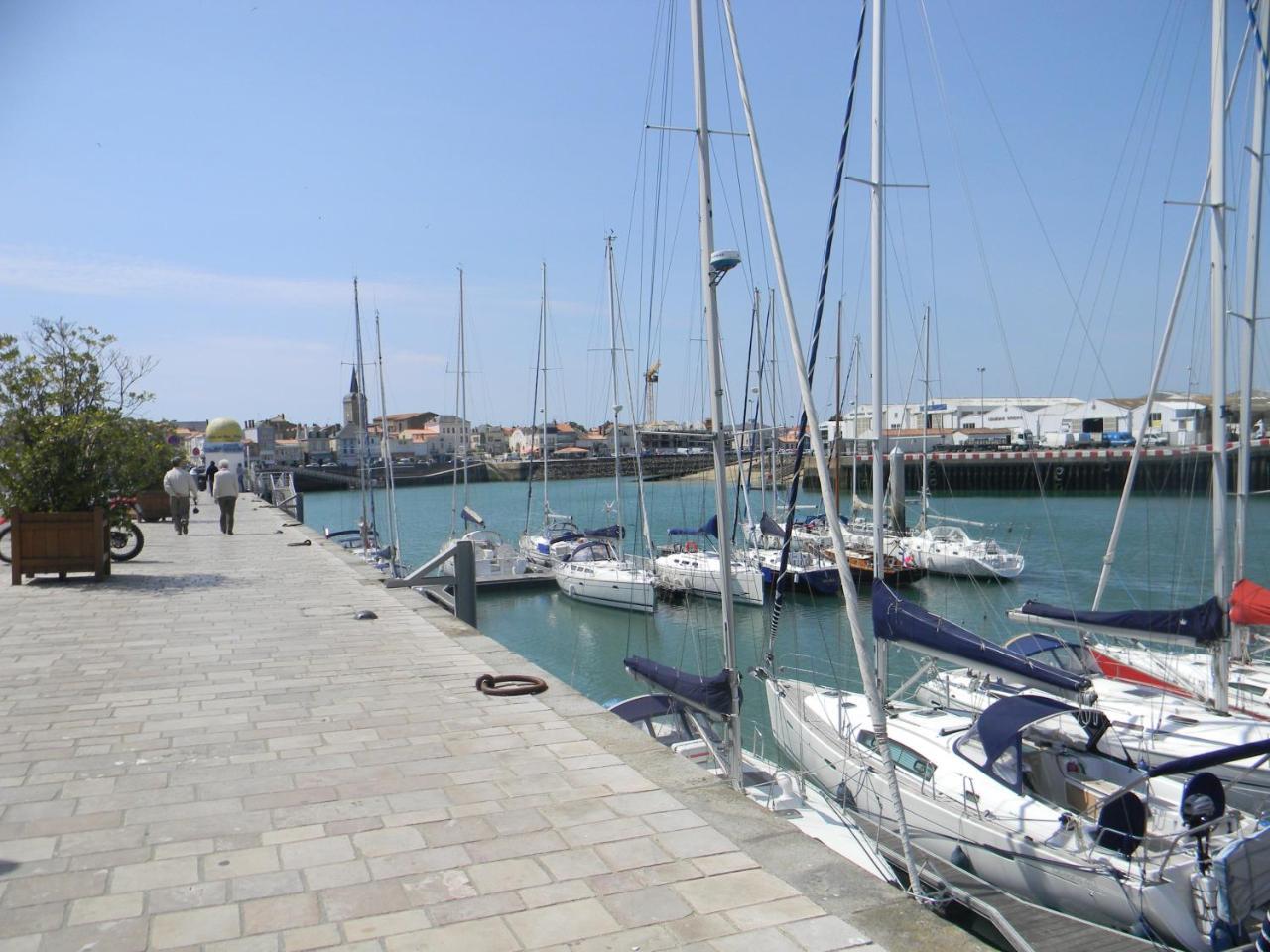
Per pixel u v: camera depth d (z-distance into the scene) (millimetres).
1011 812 9578
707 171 10000
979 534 46188
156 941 3875
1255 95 13070
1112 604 27141
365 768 6055
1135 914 8242
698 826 5121
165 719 7133
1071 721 10867
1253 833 8508
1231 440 17656
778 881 4480
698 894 4336
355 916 4105
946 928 4035
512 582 34906
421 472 116938
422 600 13008
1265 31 12898
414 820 5191
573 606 31891
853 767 11391
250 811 5309
